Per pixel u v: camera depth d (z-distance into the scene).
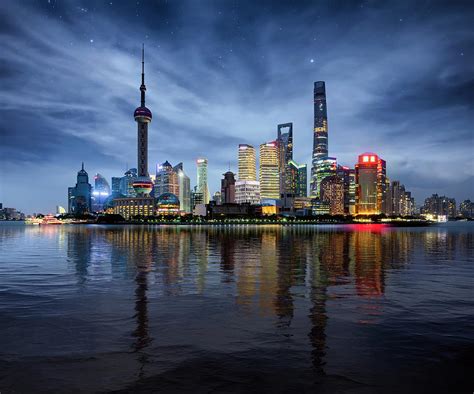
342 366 12.74
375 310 20.08
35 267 38.38
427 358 13.42
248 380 11.73
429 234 147.62
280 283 28.33
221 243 80.62
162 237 111.50
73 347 14.52
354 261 44.12
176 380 11.74
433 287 26.89
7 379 11.84
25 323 17.69
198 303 21.64
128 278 30.84
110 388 11.27
